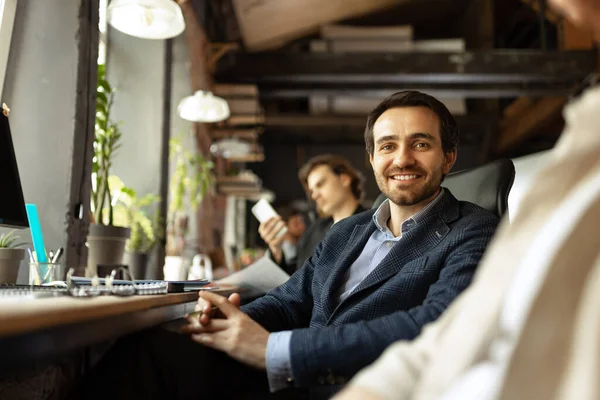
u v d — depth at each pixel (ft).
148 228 9.34
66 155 6.31
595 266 1.47
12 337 1.79
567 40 23.75
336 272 4.30
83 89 6.56
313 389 3.81
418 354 1.96
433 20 37.93
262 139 35.70
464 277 3.42
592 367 1.40
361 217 4.79
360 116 31.86
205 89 18.76
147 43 11.31
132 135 10.98
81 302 2.55
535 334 1.49
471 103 37.91
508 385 1.49
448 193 4.22
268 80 22.53
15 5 6.43
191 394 3.39
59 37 6.52
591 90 1.62
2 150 4.43
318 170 9.03
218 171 21.27
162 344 3.45
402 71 22.45
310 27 28.30
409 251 3.91
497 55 22.70
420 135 4.11
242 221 32.48
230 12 23.13
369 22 35.37
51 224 6.17
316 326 4.28
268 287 6.58
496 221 3.88
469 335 1.68
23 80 6.41
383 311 3.71
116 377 3.34
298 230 13.75
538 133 31.30
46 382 3.48
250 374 3.87
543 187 1.65
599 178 1.55
